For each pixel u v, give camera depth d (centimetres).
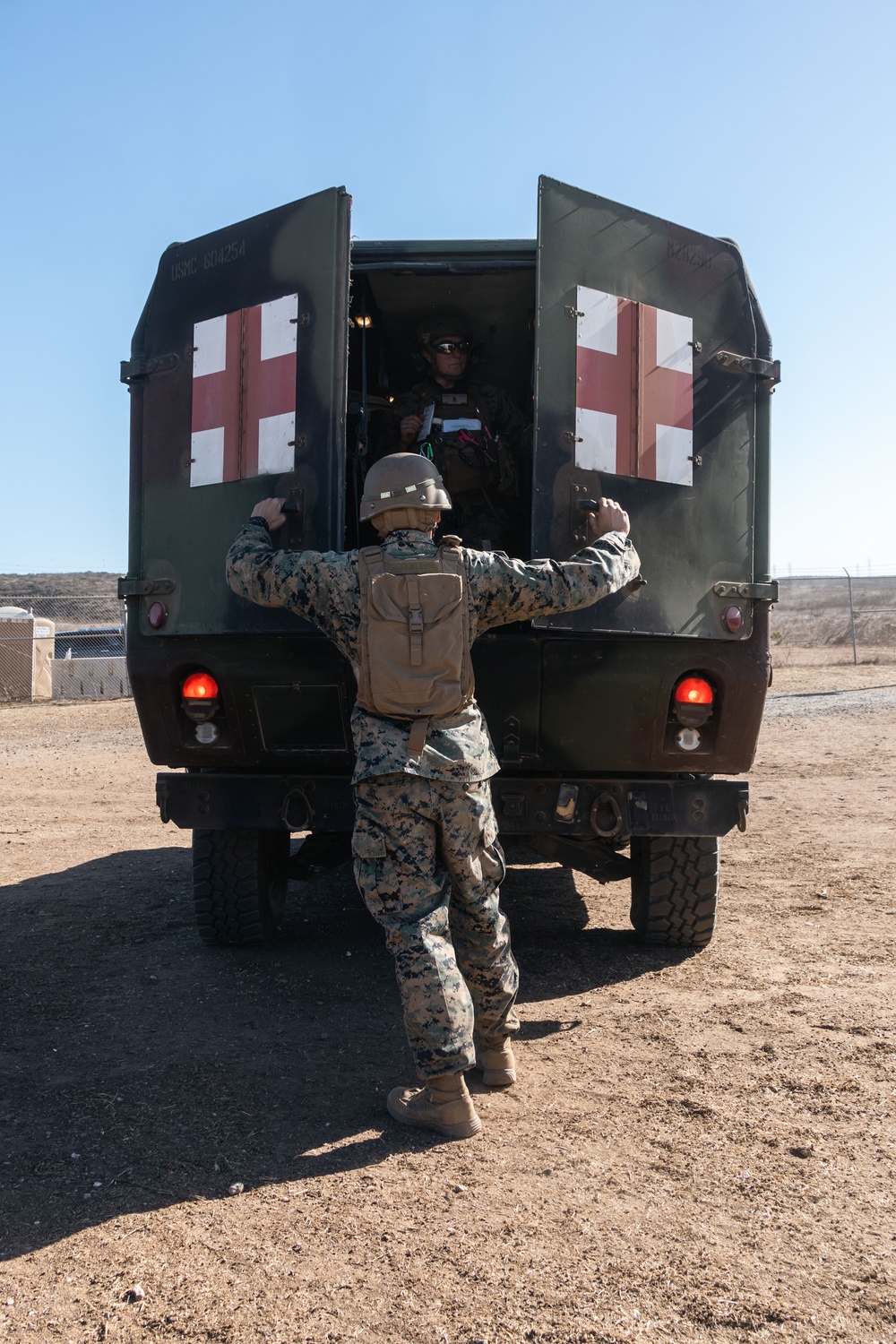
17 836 764
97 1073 321
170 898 562
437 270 431
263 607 385
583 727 396
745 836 714
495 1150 268
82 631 2525
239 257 398
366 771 282
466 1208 239
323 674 391
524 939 475
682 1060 324
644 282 387
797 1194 242
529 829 400
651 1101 295
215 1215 238
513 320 555
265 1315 201
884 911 507
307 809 405
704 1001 379
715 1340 191
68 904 549
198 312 408
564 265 369
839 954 434
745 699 400
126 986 408
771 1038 340
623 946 459
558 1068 321
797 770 1030
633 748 401
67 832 779
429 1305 203
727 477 400
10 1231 232
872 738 1234
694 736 400
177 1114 292
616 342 379
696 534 392
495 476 506
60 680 2180
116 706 1948
